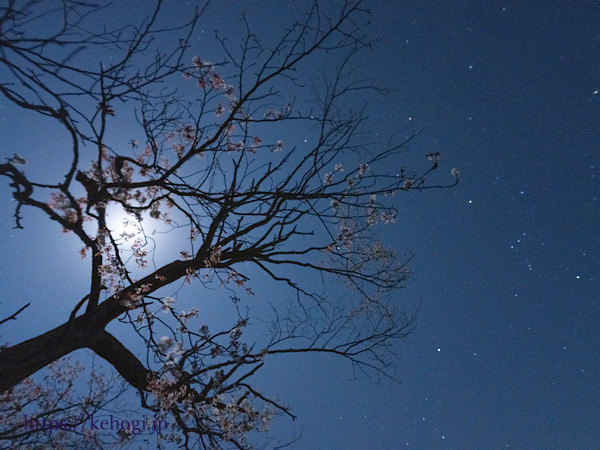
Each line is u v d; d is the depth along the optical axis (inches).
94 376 260.2
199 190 158.9
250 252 228.2
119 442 214.4
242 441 202.8
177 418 203.3
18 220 85.7
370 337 250.2
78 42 78.1
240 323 203.5
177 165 153.3
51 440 217.5
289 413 208.4
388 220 216.8
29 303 153.9
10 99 76.3
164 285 205.3
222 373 194.4
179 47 109.0
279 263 240.1
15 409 249.0
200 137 174.6
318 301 248.4
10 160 81.9
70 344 175.0
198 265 209.5
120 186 130.6
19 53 74.8
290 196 179.8
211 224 198.7
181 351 188.4
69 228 88.0
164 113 146.1
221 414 198.8
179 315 204.5
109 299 191.0
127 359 198.1
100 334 187.6
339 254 245.8
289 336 233.3
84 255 174.9
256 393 204.8
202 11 101.0
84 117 87.0
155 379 191.2
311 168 192.2
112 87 103.3
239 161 183.9
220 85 172.2
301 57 157.3
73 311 175.8
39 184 84.7
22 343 167.6
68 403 243.3
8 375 155.9
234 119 164.9
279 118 188.1
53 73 78.3
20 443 215.3
